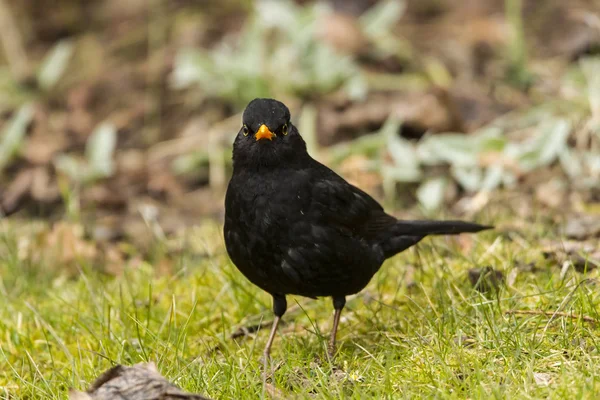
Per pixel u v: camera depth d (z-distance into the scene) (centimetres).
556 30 1539
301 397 637
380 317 826
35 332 855
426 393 639
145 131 1467
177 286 940
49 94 1587
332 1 1617
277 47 1491
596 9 1542
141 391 620
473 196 1198
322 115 1380
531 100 1378
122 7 1753
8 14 1694
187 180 1362
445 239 981
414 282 879
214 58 1482
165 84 1539
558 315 729
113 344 802
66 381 729
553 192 1127
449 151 1199
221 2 1695
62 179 1353
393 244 843
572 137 1240
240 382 691
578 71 1348
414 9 1647
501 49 1505
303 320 860
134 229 1216
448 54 1498
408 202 1231
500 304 780
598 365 636
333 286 772
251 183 753
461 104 1378
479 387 611
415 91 1407
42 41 1733
